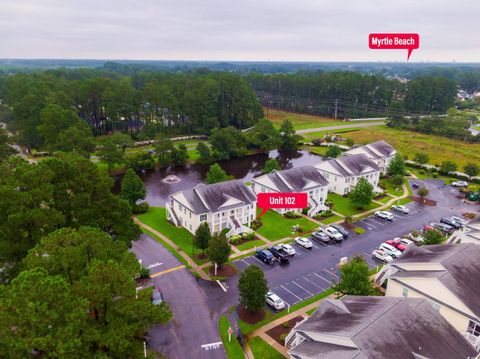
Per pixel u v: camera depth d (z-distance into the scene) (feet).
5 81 520.01
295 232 212.43
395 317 103.76
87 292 91.25
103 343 87.76
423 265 138.10
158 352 120.37
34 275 84.38
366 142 442.09
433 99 620.08
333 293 155.53
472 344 111.86
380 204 259.60
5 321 77.51
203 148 370.12
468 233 175.01
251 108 506.89
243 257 183.52
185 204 207.31
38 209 125.39
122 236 153.07
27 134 356.59
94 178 152.25
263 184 253.85
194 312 140.77
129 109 418.72
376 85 643.45
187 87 496.64
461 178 318.24
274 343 126.00
